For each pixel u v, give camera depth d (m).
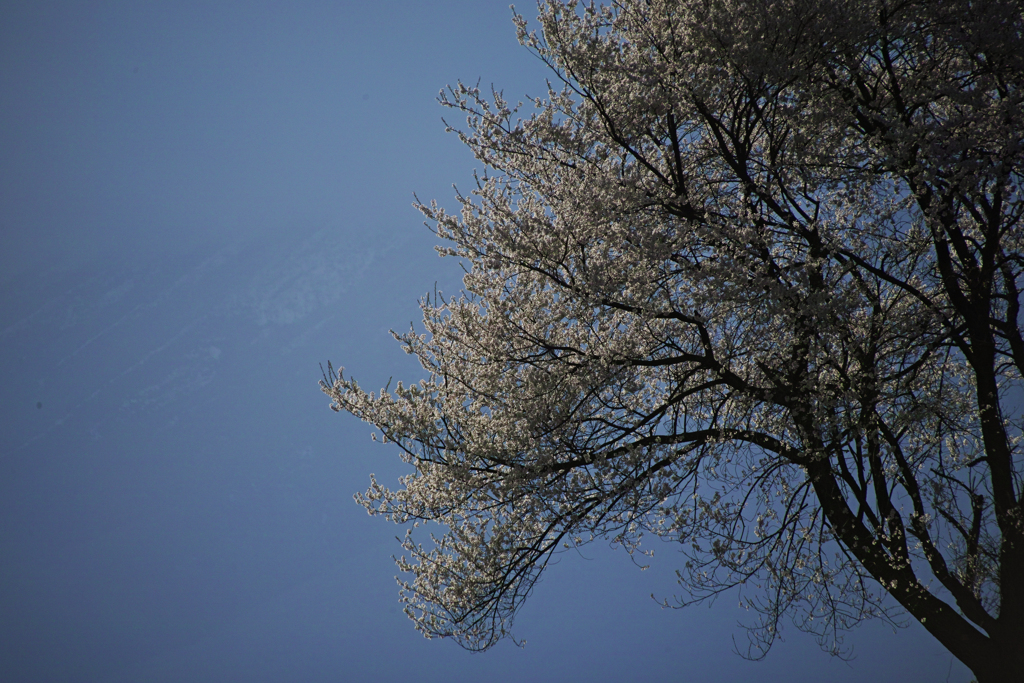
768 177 6.69
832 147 6.52
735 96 6.64
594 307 6.77
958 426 7.02
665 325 7.10
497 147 7.38
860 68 6.76
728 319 6.42
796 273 5.94
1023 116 5.64
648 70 6.23
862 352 6.26
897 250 7.20
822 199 7.16
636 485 6.88
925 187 6.19
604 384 6.96
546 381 7.06
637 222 6.74
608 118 6.62
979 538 6.94
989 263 6.64
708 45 6.11
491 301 7.41
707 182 7.04
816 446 6.35
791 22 5.65
